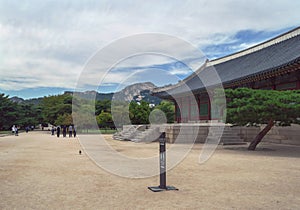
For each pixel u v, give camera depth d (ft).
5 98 202.59
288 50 76.38
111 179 27.20
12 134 147.74
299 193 21.76
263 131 53.31
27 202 19.66
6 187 23.98
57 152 51.44
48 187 23.98
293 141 62.69
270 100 45.11
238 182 25.63
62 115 178.40
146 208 18.22
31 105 234.17
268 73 60.95
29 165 35.83
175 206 18.61
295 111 44.34
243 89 50.34
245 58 103.86
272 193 21.77
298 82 61.72
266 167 33.68
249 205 18.76
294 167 33.65
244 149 54.80
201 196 20.98
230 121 52.31
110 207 18.48
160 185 23.20
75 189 23.29
